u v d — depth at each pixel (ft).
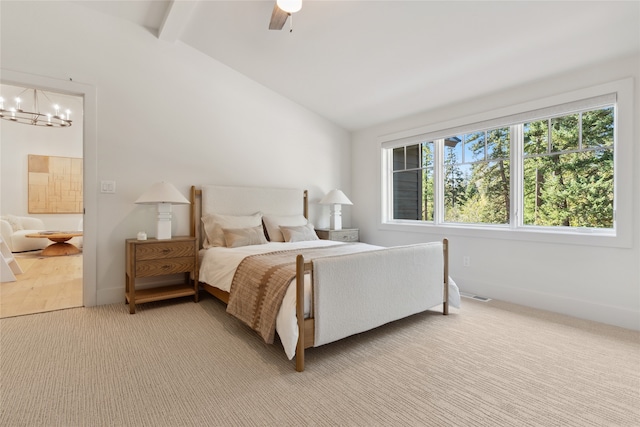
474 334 8.44
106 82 10.68
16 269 14.76
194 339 8.04
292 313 6.63
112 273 10.90
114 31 10.84
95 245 10.53
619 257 9.00
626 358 7.06
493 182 12.10
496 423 4.94
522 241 10.93
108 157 10.74
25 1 9.44
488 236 11.78
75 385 5.88
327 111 15.69
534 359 7.03
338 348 7.64
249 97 13.92
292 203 14.94
